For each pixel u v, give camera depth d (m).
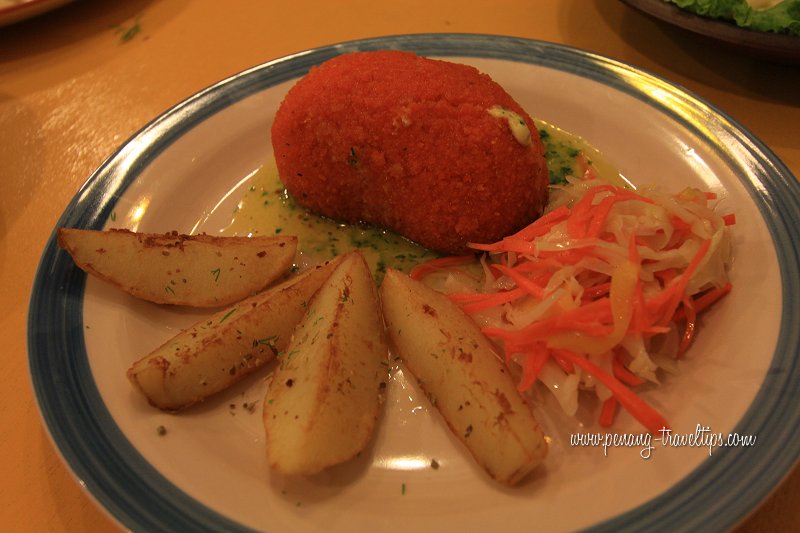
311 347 0.22
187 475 0.20
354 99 0.27
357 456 0.22
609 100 0.31
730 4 0.29
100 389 0.23
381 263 0.28
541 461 0.20
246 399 0.23
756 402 0.20
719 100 0.32
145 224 0.29
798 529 0.20
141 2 0.42
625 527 0.18
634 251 0.23
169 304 0.25
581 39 0.36
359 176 0.28
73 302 0.25
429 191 0.27
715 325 0.23
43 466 0.23
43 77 0.37
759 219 0.25
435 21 0.38
